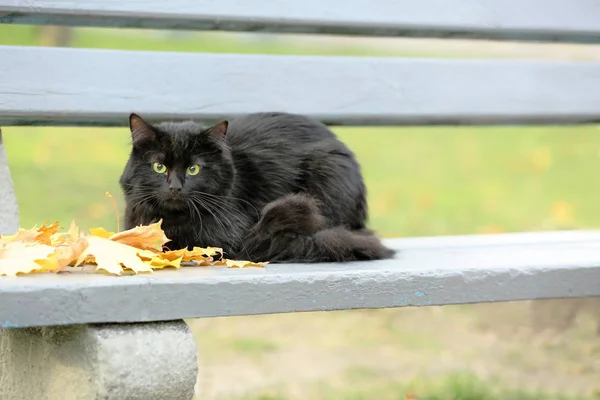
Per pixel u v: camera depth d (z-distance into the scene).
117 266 2.57
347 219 3.79
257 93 4.06
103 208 7.23
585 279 3.06
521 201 9.07
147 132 3.49
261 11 4.04
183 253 2.90
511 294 2.97
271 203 3.43
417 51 17.17
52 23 3.92
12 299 2.29
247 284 2.59
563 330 5.78
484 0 4.38
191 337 2.54
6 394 3.20
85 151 9.85
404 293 2.82
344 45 18.27
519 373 4.97
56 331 2.67
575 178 10.33
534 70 4.43
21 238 2.90
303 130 3.97
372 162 11.38
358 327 6.03
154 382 2.46
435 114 4.29
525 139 12.97
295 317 6.30
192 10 3.91
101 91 3.78
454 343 5.62
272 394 4.48
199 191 3.48
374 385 4.68
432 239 4.09
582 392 4.61
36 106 3.65
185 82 3.94
